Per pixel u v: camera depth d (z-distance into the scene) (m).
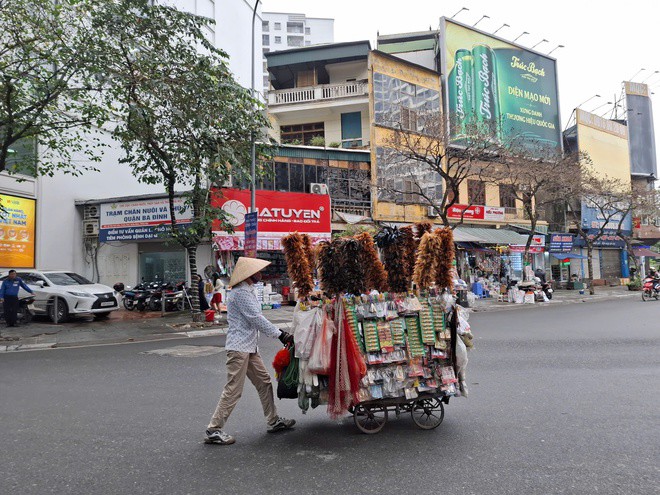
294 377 4.65
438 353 4.79
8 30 11.50
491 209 27.77
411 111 24.55
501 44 29.34
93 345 11.06
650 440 4.41
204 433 4.68
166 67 12.36
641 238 38.12
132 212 18.39
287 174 21.23
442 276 4.89
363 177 22.81
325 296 4.62
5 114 11.79
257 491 3.42
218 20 25.83
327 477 3.65
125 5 11.85
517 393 6.12
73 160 19.19
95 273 19.48
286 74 27.88
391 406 4.88
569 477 3.62
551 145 31.31
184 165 13.92
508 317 15.93
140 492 3.42
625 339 10.70
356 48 25.88
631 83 38.72
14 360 8.94
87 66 11.44
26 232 17.62
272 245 18.66
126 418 5.16
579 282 31.23
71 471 3.79
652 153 39.25
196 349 9.84
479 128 21.64
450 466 3.84
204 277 18.64
